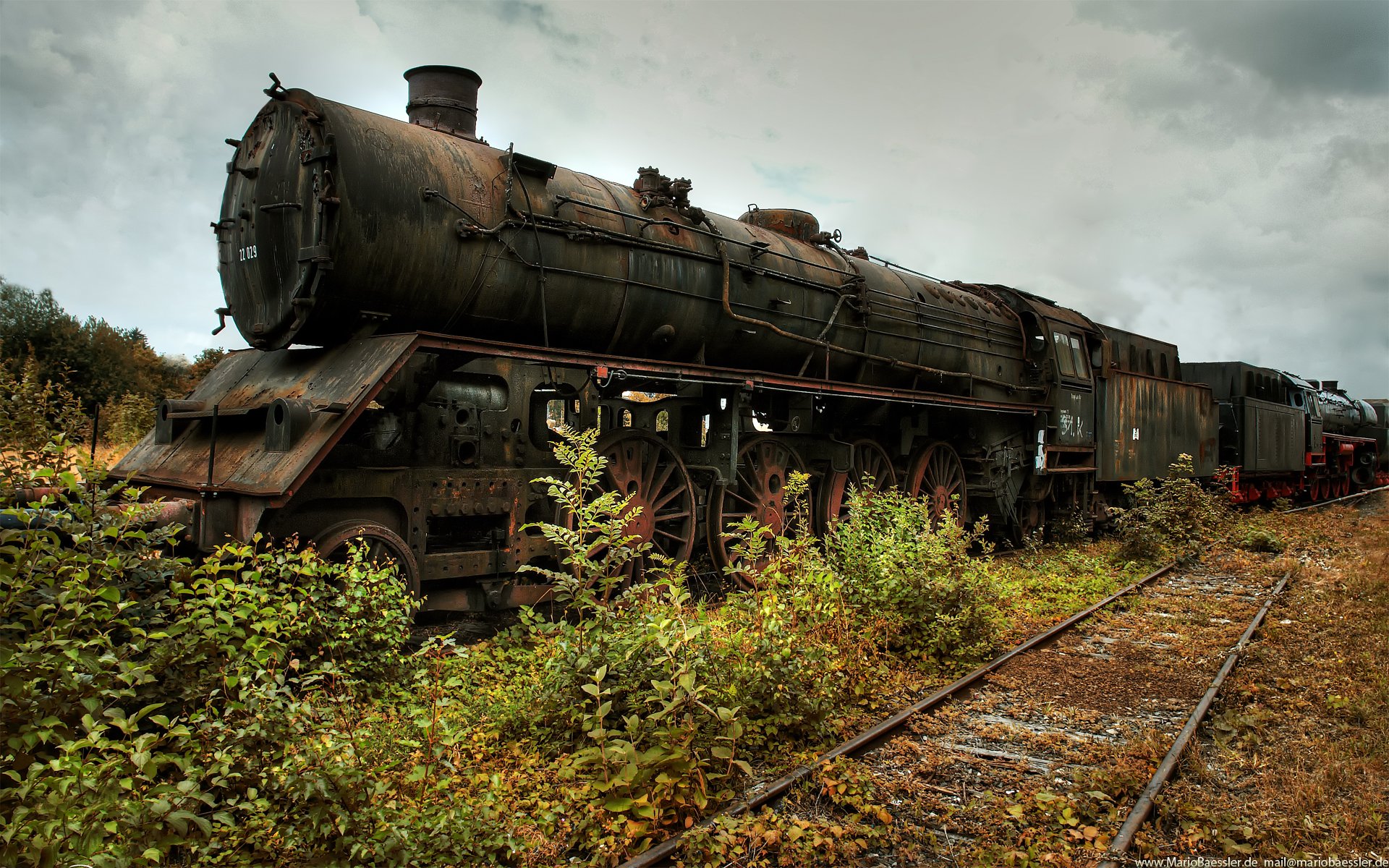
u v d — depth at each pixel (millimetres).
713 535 9047
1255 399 21781
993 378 13547
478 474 6820
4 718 3172
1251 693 6234
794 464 10344
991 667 6727
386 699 5133
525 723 4949
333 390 5945
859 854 3883
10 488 4719
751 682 5102
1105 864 3686
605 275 7680
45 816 2723
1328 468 28406
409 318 6660
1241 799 4441
